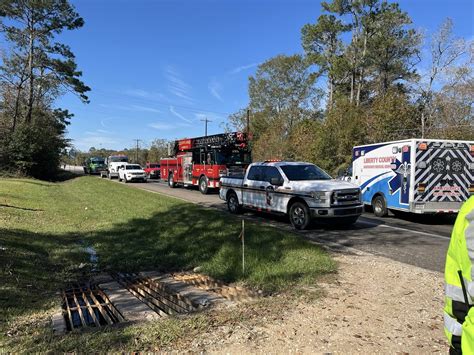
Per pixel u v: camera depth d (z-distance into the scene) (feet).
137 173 111.45
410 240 30.66
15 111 124.36
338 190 33.71
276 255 23.54
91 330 13.47
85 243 29.53
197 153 75.51
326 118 98.43
